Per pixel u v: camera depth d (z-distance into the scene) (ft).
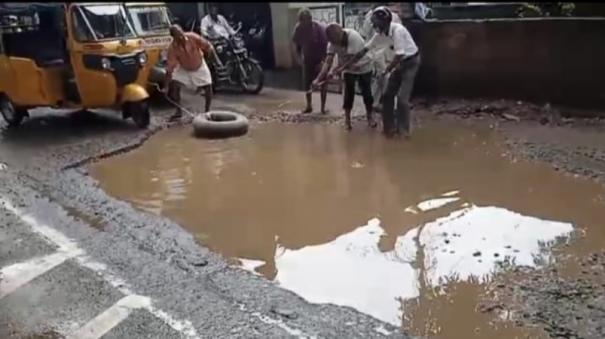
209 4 42.88
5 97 27.02
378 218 16.30
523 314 11.25
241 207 17.44
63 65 25.88
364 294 12.37
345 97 25.04
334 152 22.33
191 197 18.35
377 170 20.15
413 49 22.77
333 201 17.65
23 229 15.80
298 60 40.01
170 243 14.85
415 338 10.59
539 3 33.40
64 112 29.81
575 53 25.18
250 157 22.17
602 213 15.90
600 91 24.89
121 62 25.05
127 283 12.76
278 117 28.07
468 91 28.55
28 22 26.66
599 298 11.62
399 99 23.43
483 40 27.45
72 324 11.30
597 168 19.13
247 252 14.55
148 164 21.74
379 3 33.42
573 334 10.48
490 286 12.42
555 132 23.30
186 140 24.81
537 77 26.53
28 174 20.33
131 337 10.77
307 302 12.00
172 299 12.03
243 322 11.13
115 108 27.96
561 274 12.72
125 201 18.10
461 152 21.67
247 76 33.65
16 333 11.05
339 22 32.01
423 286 12.60
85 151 22.91
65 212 17.03
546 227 15.23
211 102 31.40
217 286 12.56
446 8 34.63
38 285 12.77
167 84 27.50
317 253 14.38
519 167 19.77
